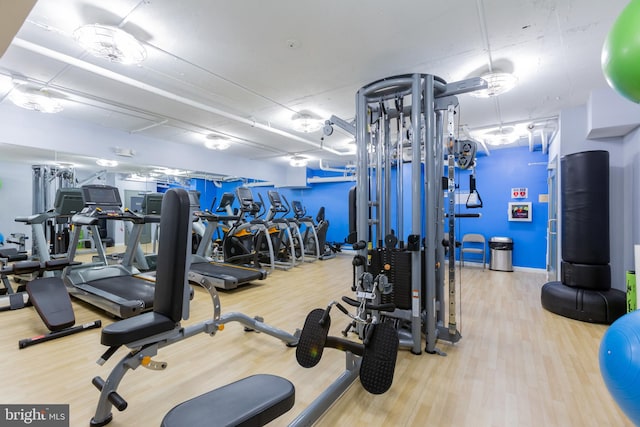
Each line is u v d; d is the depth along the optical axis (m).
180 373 2.12
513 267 6.02
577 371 2.17
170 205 1.81
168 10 2.21
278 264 6.25
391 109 2.98
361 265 2.67
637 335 1.17
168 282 1.75
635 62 1.28
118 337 1.50
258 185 8.94
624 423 1.63
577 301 3.21
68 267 3.74
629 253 3.54
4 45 1.78
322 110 4.36
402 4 2.13
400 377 2.09
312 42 2.63
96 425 1.57
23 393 1.85
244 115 4.58
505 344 2.62
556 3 2.10
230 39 2.59
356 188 3.00
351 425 1.61
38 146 4.49
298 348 1.93
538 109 4.07
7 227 4.96
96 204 4.05
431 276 2.48
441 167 2.85
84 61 2.81
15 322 2.97
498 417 1.68
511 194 6.07
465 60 2.91
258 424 1.07
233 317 2.23
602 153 3.35
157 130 5.44
